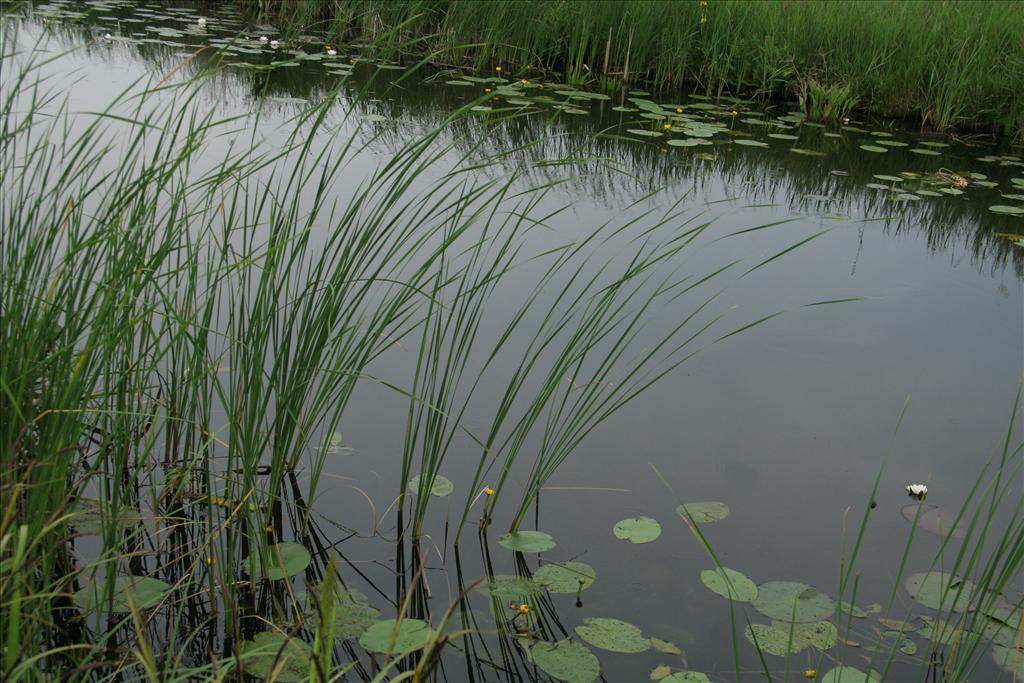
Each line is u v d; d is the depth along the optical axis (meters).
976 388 3.26
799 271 4.22
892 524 2.48
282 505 2.39
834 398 3.12
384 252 3.67
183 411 2.38
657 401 3.02
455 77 7.57
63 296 1.97
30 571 1.49
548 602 2.11
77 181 3.61
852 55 7.70
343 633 1.94
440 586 2.15
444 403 2.29
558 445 2.36
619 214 4.72
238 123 5.46
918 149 6.54
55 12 8.52
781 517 2.48
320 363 2.29
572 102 7.19
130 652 1.81
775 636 2.02
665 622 2.06
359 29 8.54
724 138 6.46
